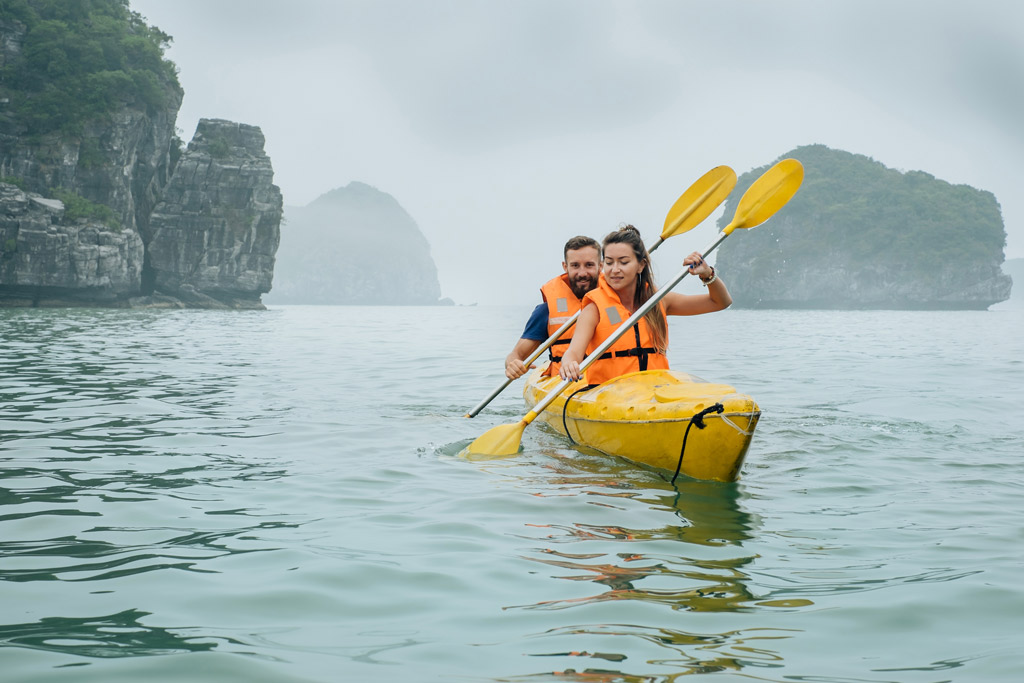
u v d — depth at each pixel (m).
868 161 162.12
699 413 4.06
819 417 6.46
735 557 2.83
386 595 2.44
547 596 2.43
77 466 4.30
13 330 20.05
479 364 11.98
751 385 9.23
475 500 3.66
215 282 62.66
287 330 25.66
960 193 147.00
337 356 13.64
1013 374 10.90
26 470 4.18
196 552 2.85
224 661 1.96
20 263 48.72
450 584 2.53
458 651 2.02
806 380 9.88
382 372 10.50
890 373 10.95
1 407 6.50
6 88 55.09
